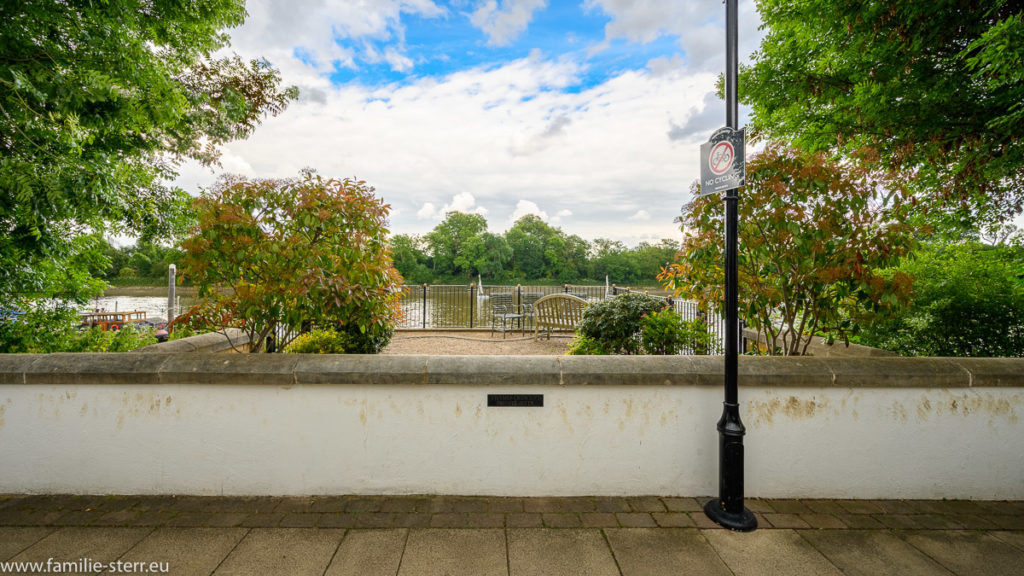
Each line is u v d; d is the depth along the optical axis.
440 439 3.14
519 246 91.00
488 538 2.67
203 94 6.18
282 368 3.06
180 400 3.09
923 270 4.95
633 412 3.17
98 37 3.83
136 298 29.80
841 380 3.13
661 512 2.99
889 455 3.20
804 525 2.87
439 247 87.50
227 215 3.35
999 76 3.26
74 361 3.08
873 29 3.77
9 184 3.32
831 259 3.61
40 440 3.09
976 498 3.21
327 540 2.63
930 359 3.26
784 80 4.64
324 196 3.55
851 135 4.48
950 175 4.69
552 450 3.17
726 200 2.91
